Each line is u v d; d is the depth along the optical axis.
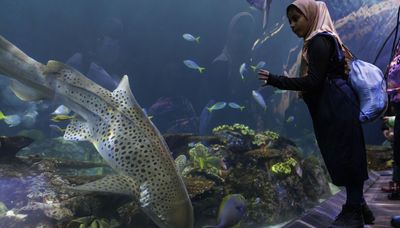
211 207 4.87
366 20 13.77
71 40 25.33
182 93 26.64
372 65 2.14
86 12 25.62
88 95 3.46
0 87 16.62
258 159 6.08
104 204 4.13
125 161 3.16
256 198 5.55
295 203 6.02
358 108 2.05
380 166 8.36
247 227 5.20
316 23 2.13
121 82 3.50
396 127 2.39
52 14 24.61
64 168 5.02
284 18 18.69
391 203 3.84
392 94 2.31
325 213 2.72
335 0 14.41
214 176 5.38
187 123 21.33
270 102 19.56
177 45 28.88
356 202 2.18
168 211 2.93
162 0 27.84
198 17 28.59
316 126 2.15
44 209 3.77
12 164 4.46
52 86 3.52
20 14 23.33
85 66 22.66
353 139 2.05
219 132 6.53
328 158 2.12
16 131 16.64
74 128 3.53
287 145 6.85
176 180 3.01
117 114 3.35
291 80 2.00
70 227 3.77
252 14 23.39
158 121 21.41
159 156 3.11
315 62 2.01
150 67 27.91
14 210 3.75
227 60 22.83
